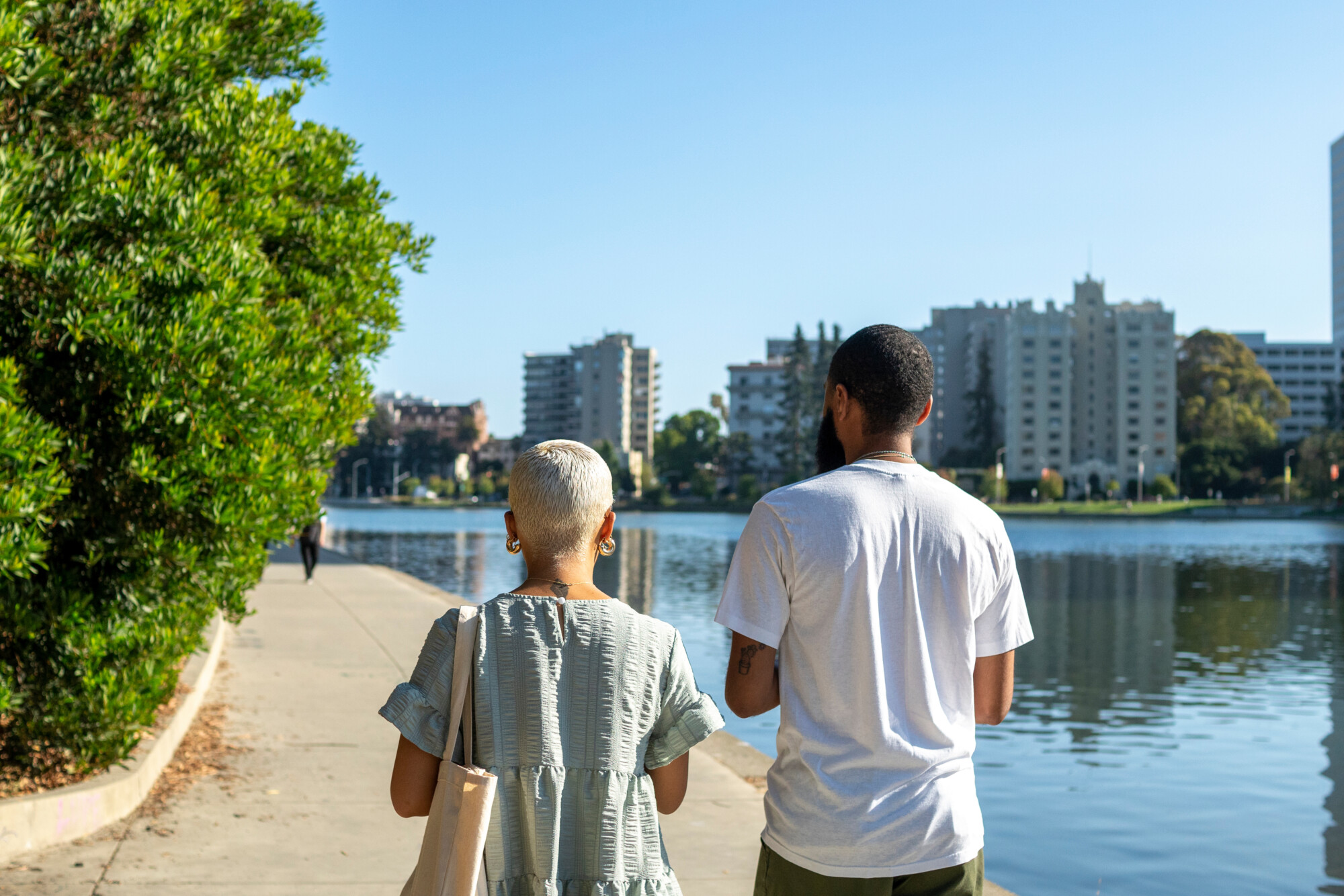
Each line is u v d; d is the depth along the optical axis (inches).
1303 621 829.2
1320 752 375.9
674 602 929.5
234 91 263.7
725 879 192.1
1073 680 535.5
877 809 82.0
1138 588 1155.3
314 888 183.5
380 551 1747.0
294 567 981.2
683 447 7647.6
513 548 88.3
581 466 83.9
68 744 215.6
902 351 92.0
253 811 227.6
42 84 206.7
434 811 76.3
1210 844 269.7
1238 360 6820.9
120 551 219.8
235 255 223.9
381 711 79.0
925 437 6638.8
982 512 88.9
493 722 78.4
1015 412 6274.6
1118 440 6333.7
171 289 213.8
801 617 85.7
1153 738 398.6
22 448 174.2
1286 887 239.3
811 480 89.4
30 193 198.4
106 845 199.9
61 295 198.7
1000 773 345.1
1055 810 301.6
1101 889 236.4
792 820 84.5
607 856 77.3
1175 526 4106.8
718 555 1771.7
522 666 79.1
